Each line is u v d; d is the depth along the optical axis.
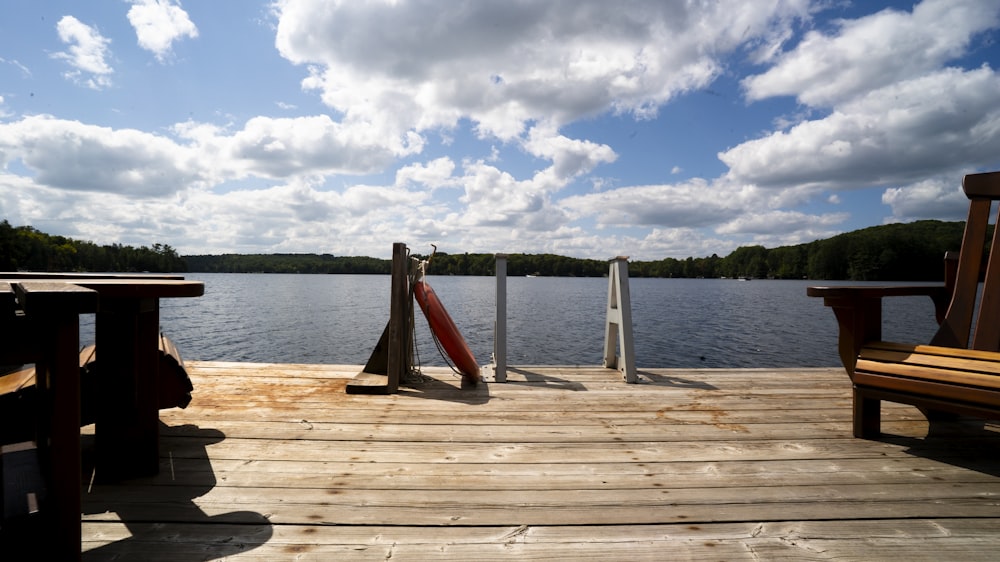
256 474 2.35
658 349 19.39
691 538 1.82
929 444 2.90
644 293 76.06
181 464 2.46
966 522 1.96
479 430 3.10
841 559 1.70
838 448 2.83
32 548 1.31
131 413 2.27
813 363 16.03
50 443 1.32
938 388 2.60
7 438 2.08
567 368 5.25
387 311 39.81
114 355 2.25
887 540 1.82
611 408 3.67
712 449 2.80
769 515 2.01
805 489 2.27
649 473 2.44
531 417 3.40
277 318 33.28
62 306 1.29
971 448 2.84
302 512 1.97
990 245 3.26
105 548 1.68
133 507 1.99
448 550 1.72
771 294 73.00
